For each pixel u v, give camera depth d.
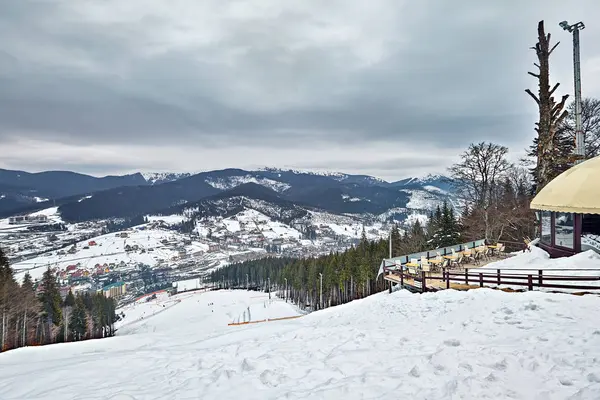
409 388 5.63
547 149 17.39
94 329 63.34
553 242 17.20
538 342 7.12
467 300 11.69
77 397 6.68
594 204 12.70
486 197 35.91
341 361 7.36
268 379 6.75
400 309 12.80
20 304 41.41
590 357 5.98
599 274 12.83
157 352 10.14
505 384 5.45
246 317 76.94
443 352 6.90
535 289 12.44
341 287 57.62
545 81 17.42
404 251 46.84
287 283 89.25
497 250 22.39
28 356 13.12
